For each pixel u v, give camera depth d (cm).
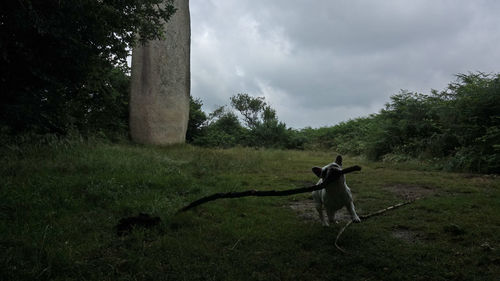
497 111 1053
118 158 825
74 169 691
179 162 945
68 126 972
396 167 1143
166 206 525
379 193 688
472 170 1007
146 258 350
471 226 443
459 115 1147
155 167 802
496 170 966
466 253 362
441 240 406
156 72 1524
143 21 727
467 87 1141
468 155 1025
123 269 329
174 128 1549
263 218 501
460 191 700
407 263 342
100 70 841
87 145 941
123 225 435
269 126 2383
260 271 335
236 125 2612
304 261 352
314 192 476
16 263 319
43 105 711
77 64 719
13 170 629
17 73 670
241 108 2845
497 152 985
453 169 1040
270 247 390
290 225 473
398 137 1401
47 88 703
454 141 1171
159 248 377
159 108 1520
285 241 409
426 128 1344
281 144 2283
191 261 351
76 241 385
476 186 744
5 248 351
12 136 766
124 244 388
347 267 339
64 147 848
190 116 2106
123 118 1675
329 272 330
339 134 2400
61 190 550
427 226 455
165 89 1534
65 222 438
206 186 703
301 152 1836
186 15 1620
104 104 1205
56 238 386
